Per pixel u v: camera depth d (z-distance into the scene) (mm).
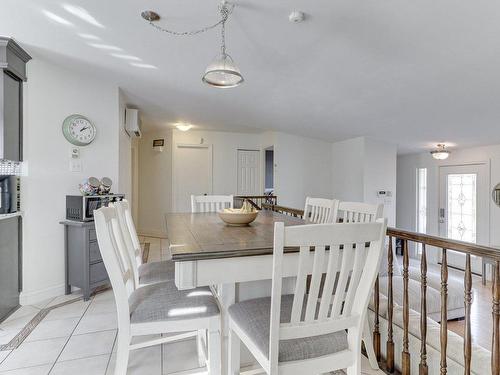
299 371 1148
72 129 3344
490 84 2777
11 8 2312
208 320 1478
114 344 2211
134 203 7004
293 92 3812
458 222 5598
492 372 1328
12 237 2805
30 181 3021
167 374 1866
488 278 4910
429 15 1984
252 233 1753
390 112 3949
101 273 3184
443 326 1533
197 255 1257
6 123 2721
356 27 2232
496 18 1909
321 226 1048
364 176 5473
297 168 6508
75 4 2246
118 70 3389
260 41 2590
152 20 2373
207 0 2078
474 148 5289
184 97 4336
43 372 1884
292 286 1823
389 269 1914
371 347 1932
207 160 6875
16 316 2680
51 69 3201
